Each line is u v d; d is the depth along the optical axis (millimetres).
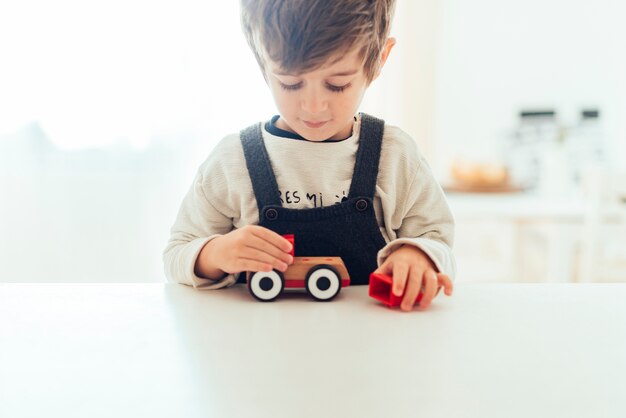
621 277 1776
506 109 2648
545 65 2611
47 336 479
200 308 566
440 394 370
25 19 1957
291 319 530
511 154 2621
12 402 361
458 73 2635
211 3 1982
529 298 597
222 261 627
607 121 2604
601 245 1774
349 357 432
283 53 592
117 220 2135
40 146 2072
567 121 2625
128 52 1994
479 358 432
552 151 2188
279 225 734
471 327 506
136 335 482
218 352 442
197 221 785
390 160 771
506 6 2584
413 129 2201
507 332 491
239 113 2035
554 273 1866
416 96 2189
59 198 2117
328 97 626
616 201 1744
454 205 1845
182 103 2031
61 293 616
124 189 2115
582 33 2580
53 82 2008
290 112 649
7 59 1983
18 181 2094
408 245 655
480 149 2666
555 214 1764
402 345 459
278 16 592
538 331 493
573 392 375
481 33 2605
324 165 749
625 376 401
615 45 2568
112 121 2051
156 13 1978
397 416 341
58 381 391
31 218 2123
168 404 357
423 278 593
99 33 1977
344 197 747
